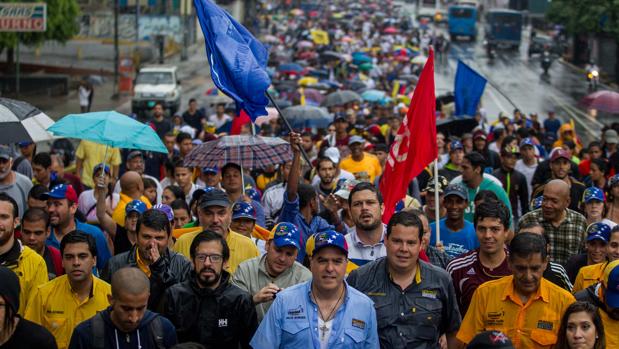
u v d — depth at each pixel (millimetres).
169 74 100812
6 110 23562
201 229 21953
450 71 146500
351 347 14656
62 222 21797
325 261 14508
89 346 14617
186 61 153875
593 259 19859
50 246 20234
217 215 19672
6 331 14094
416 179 31328
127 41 154375
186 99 114312
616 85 137875
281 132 54469
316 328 14688
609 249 19188
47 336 14461
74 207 22062
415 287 15766
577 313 14664
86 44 151500
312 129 55125
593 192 24062
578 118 106062
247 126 39094
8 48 111500
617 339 16016
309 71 113500
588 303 14844
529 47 175500
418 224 15594
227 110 63031
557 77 146625
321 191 29656
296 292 14906
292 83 93562
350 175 31297
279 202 28844
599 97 47094
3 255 17672
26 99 106875
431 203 25094
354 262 19094
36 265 18031
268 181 35562
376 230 19078
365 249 19141
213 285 16047
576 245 22766
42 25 84000
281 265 17438
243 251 20000
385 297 15758
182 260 18078
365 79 106938
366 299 14930
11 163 26969
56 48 145625
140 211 20656
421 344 15656
